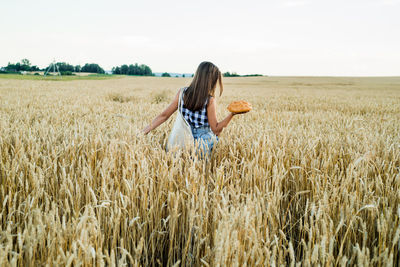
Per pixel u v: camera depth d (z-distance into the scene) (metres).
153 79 58.16
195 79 2.69
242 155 2.71
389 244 1.40
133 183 1.74
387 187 1.85
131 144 2.43
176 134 2.70
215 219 1.44
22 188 1.80
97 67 129.00
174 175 1.98
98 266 1.10
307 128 4.69
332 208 1.72
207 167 2.34
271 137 3.24
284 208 2.10
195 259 1.46
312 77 67.81
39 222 1.15
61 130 3.31
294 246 1.77
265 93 20.86
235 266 1.08
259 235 1.32
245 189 1.92
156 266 1.69
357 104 11.84
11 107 6.54
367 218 1.67
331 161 2.42
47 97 10.64
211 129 2.88
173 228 1.47
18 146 2.35
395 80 55.06
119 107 7.21
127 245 1.58
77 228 1.14
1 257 0.98
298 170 2.33
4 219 1.58
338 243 1.62
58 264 1.04
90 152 2.37
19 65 109.38
